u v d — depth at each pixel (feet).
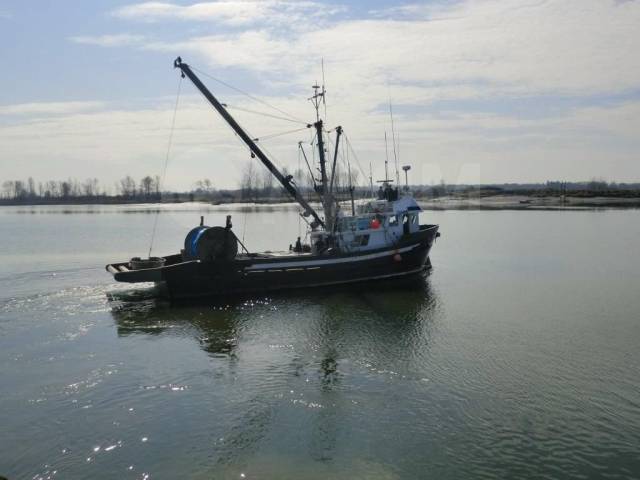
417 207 124.57
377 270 117.29
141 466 44.73
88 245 211.20
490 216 379.35
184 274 101.45
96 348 74.02
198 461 45.39
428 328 83.30
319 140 121.29
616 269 138.92
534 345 74.59
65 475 43.39
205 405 55.72
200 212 528.63
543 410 54.03
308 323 86.53
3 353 71.72
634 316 90.07
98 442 48.39
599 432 49.57
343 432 49.98
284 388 59.93
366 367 66.28
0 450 46.96
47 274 133.80
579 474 43.16
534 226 283.79
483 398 56.90
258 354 71.41
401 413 53.57
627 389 59.06
